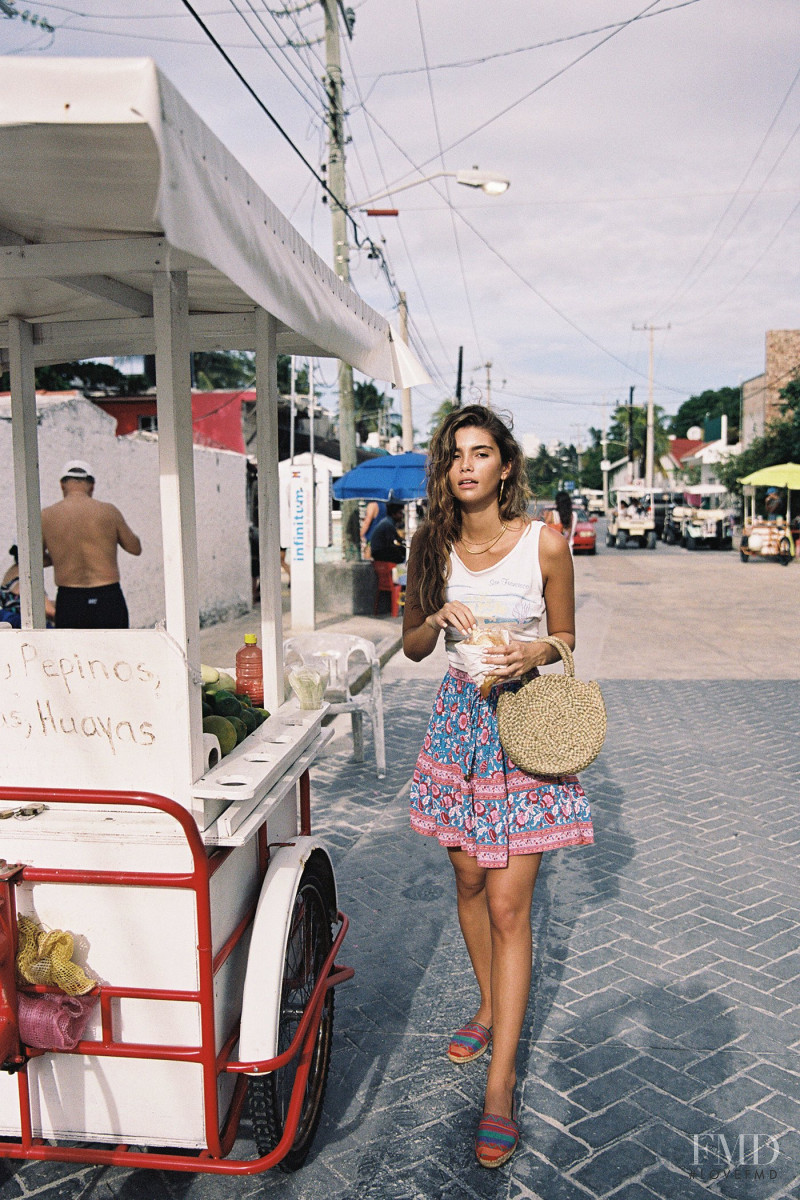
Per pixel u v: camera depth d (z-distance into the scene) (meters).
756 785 5.55
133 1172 2.43
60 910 2.03
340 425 13.52
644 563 25.11
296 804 2.84
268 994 2.10
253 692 2.90
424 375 3.66
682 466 65.06
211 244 1.51
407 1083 2.79
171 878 1.95
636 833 4.78
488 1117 2.45
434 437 2.53
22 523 2.82
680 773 5.80
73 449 8.37
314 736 2.87
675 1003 3.19
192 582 2.07
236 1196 2.33
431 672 9.52
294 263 2.09
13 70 1.35
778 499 25.62
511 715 2.38
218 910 2.10
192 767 2.05
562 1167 2.42
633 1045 2.95
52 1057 2.06
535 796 2.48
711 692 8.28
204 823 2.04
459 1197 2.31
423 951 3.61
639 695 8.17
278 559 2.86
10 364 2.83
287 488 11.40
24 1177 2.43
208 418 21.34
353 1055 2.93
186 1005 2.02
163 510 2.00
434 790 2.63
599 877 4.24
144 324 2.74
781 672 9.24
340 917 2.87
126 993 1.99
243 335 2.97
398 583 13.09
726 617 13.59
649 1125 2.57
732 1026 3.05
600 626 12.72
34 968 1.97
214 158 1.56
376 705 5.82
